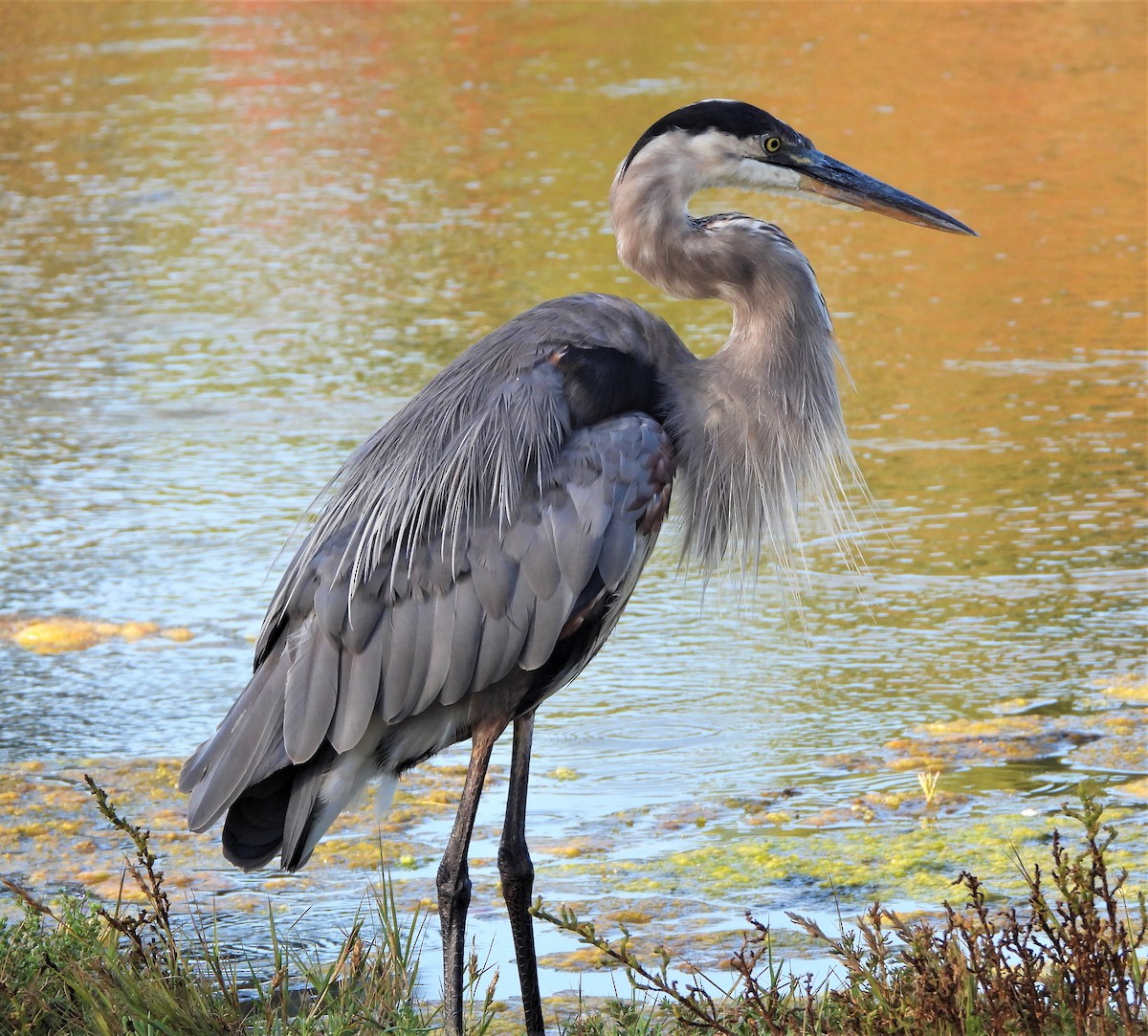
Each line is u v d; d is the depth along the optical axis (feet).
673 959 27.63
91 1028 23.18
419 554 23.81
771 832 32.48
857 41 139.03
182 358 68.95
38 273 83.05
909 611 43.86
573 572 23.72
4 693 40.16
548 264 80.43
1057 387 60.80
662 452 24.63
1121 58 126.31
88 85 133.90
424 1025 24.11
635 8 165.99
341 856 32.40
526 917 24.17
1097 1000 20.76
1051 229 82.69
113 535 50.88
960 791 33.73
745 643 42.75
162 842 32.89
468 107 120.16
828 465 27.53
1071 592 44.29
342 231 89.30
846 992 22.29
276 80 134.51
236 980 27.04
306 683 23.81
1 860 31.94
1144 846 30.86
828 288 75.46
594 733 37.78
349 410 61.52
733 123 27.07
